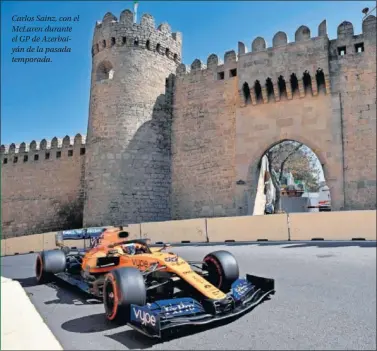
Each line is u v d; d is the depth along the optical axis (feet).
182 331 19.03
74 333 19.26
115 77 97.25
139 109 96.37
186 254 50.98
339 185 75.72
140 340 18.02
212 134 93.20
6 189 130.00
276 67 84.69
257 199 88.89
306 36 82.89
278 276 32.24
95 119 98.32
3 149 133.80
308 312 21.42
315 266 36.04
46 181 123.95
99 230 36.96
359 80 77.61
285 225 65.16
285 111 84.02
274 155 132.98
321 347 16.35
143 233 82.33
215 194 90.07
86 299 27.35
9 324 13.67
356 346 16.26
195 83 99.14
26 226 124.06
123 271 20.45
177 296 23.49
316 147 79.41
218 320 18.53
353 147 76.07
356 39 79.15
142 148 95.20
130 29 99.04
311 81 80.89
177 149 98.68
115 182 91.97
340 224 60.39
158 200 95.14
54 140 126.00
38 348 11.55
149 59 99.76
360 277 30.01
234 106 91.25
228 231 70.69
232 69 93.56
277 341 17.22
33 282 35.45
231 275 24.34
